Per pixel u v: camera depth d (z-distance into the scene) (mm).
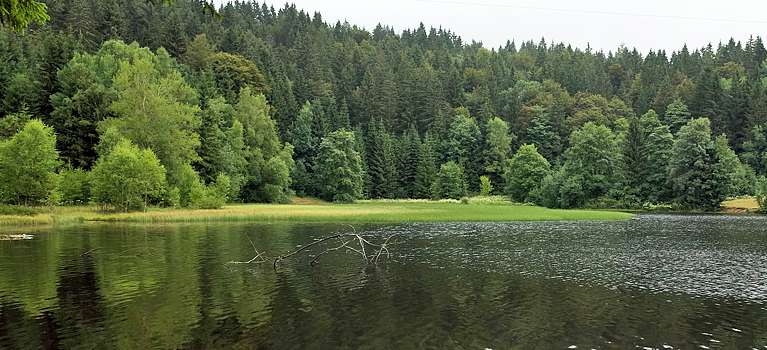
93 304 19453
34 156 57812
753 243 38000
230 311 18500
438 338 15555
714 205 83438
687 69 179500
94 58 89750
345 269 27031
